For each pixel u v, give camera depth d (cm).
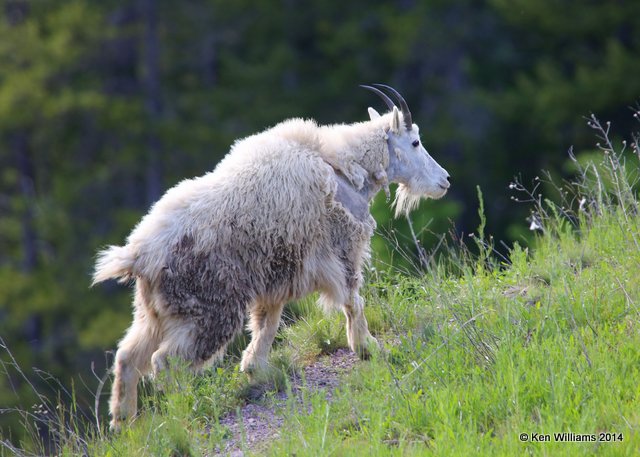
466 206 8775
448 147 9056
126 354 2566
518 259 3092
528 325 2570
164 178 9106
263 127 9225
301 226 2625
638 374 2262
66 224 8650
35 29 8875
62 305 8112
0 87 8762
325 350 2900
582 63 9019
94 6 9344
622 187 3312
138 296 2600
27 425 2566
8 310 8094
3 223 9000
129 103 9106
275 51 9675
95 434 2533
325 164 2720
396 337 2802
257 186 2594
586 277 2811
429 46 9106
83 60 9450
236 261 2562
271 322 2733
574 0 8981
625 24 8944
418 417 2222
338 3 10038
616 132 8575
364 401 2334
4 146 9069
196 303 2520
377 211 5666
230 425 2489
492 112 8756
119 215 8531
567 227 3247
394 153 2938
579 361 2291
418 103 9344
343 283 2723
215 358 2606
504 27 9406
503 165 8894
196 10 9919
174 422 2372
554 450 2003
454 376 2356
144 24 9612
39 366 7312
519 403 2184
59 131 9125
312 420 2255
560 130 8719
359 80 9500
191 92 9775
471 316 2602
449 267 3081
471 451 2020
